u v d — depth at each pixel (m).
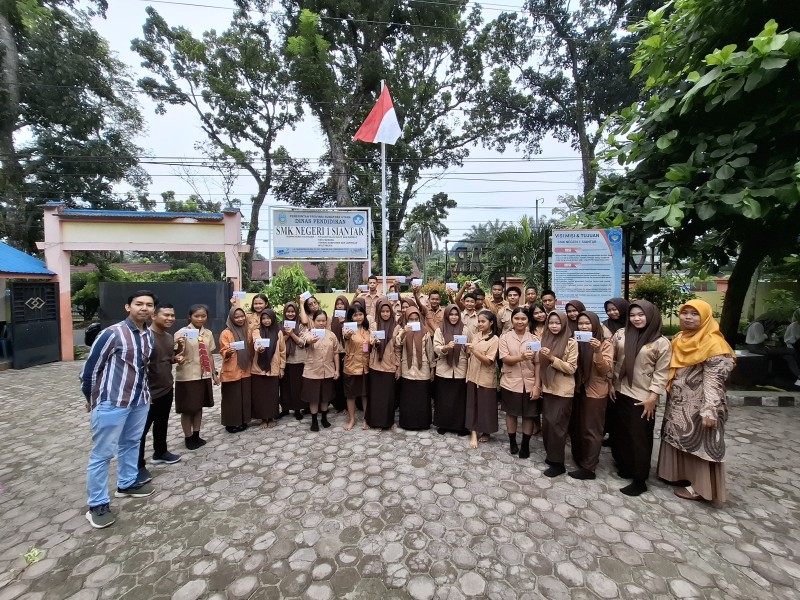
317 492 3.21
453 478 3.40
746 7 3.95
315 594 2.19
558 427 3.41
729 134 4.12
